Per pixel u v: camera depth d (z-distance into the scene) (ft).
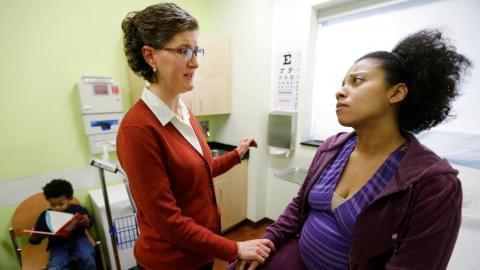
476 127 4.32
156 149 2.22
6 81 4.80
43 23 5.07
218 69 7.27
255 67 6.98
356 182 2.11
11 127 4.95
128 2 6.21
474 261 3.16
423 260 1.63
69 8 5.34
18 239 5.22
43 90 5.22
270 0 6.78
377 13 5.45
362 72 1.95
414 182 1.70
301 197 2.72
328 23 6.32
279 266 2.48
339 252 2.06
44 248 5.25
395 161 1.94
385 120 1.97
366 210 1.85
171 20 2.17
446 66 1.87
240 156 3.83
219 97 7.48
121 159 2.28
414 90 1.90
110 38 6.00
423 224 1.63
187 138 2.68
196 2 7.63
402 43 2.01
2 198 4.99
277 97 7.25
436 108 1.97
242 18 7.04
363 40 5.77
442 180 1.62
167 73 2.34
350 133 2.55
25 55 4.93
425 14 4.78
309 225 2.39
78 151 5.80
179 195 2.57
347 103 1.96
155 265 2.68
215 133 8.72
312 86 6.81
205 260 2.92
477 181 3.79
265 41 6.90
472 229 3.36
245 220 8.17
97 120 5.74
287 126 6.91
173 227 2.22
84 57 5.66
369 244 1.86
